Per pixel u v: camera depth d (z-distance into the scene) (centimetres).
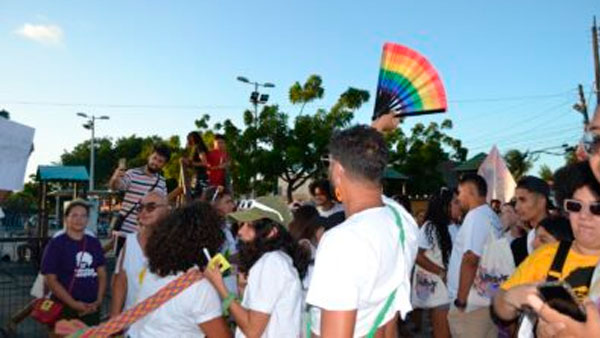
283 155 2012
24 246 983
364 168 227
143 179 675
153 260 322
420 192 2734
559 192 253
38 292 579
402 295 237
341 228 216
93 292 553
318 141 1989
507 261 452
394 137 2761
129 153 7638
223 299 325
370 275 209
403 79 280
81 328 348
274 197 368
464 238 479
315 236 514
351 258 206
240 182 2081
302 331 339
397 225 232
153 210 407
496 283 453
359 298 211
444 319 585
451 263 510
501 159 939
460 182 497
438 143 2734
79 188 1789
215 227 329
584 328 179
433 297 580
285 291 327
